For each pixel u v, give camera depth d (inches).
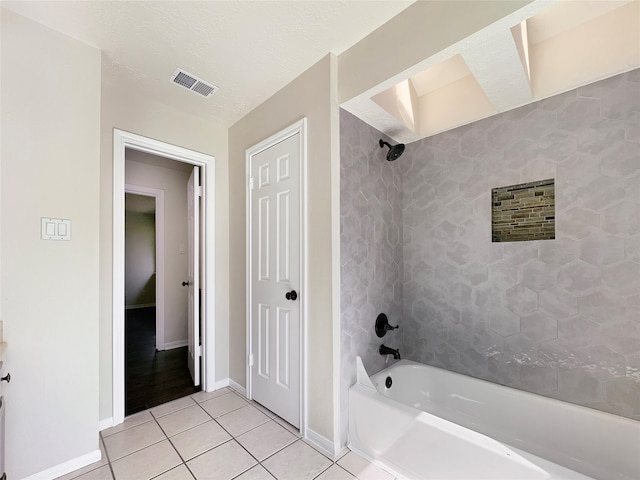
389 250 89.7
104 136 79.1
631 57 57.1
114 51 67.5
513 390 71.0
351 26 61.1
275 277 83.6
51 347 59.6
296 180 77.3
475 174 81.7
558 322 67.8
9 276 55.6
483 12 47.9
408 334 95.0
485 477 49.2
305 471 61.1
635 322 58.9
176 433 74.2
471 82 80.7
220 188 103.9
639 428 55.2
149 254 293.0
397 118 79.0
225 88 82.6
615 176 61.0
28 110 58.1
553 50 65.9
